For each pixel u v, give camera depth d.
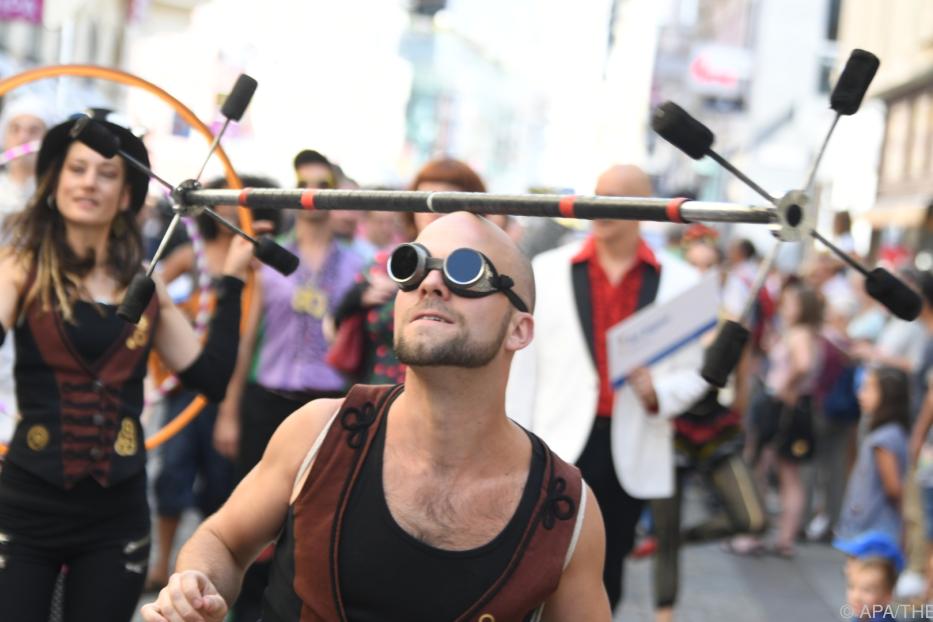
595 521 2.66
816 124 22.53
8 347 4.75
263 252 3.18
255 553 2.80
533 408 5.41
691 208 2.33
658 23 41.50
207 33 8.67
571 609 2.64
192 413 4.59
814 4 34.94
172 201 3.08
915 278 9.16
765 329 10.94
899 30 29.14
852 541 5.98
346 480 2.59
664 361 5.51
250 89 3.16
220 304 4.43
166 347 4.32
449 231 2.62
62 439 3.99
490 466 2.60
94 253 4.19
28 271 4.10
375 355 5.42
